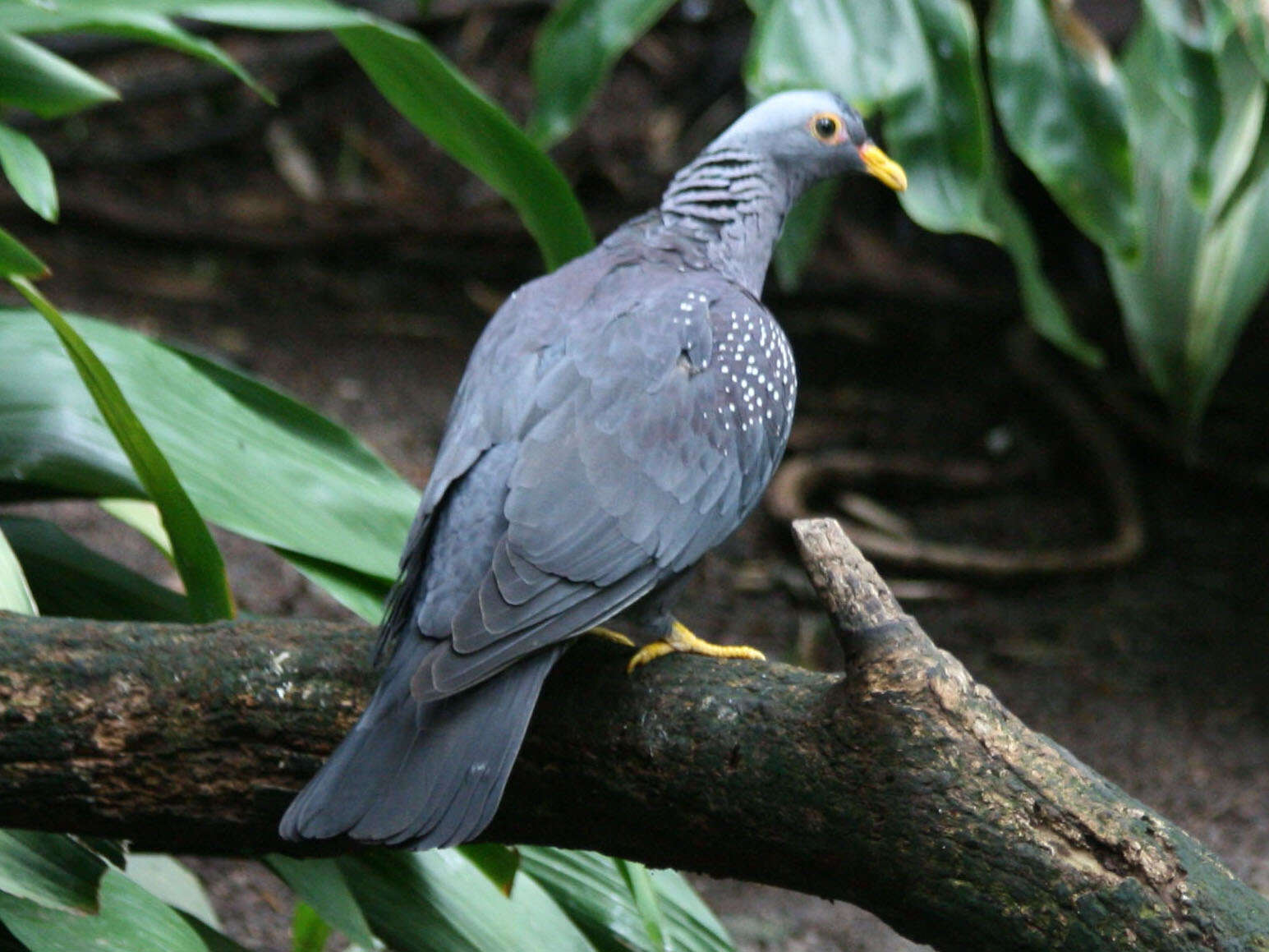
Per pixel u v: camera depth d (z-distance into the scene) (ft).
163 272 57.77
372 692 16.39
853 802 14.79
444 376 53.01
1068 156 26.71
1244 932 13.61
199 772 16.53
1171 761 35.27
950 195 25.13
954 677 14.64
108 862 18.39
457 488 17.04
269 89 65.10
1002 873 14.23
